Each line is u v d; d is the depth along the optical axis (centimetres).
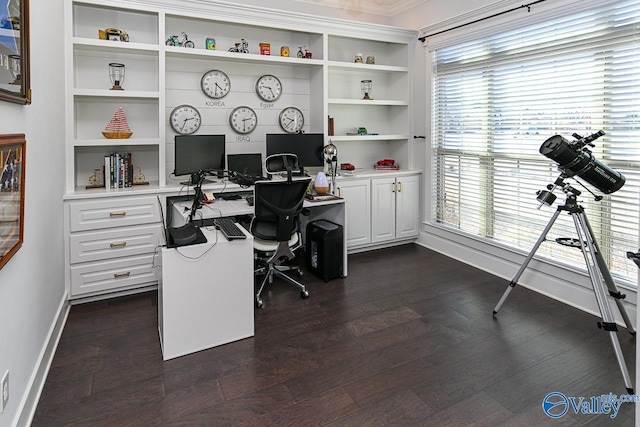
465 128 403
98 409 192
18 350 171
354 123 483
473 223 402
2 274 150
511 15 340
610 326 217
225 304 252
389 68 450
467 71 394
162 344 244
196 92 396
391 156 500
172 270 234
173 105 387
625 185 273
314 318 289
